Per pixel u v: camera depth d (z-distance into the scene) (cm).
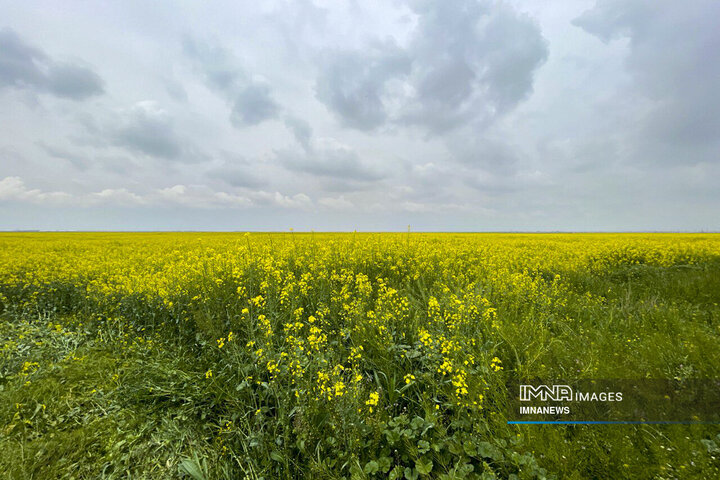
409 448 236
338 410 268
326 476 227
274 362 320
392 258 880
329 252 859
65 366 388
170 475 254
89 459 262
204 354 411
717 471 198
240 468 255
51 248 1553
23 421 291
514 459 223
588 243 1731
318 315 471
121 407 324
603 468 215
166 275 669
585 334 434
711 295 637
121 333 483
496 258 955
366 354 384
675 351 347
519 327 424
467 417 281
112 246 1638
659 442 228
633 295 641
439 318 438
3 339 452
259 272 607
